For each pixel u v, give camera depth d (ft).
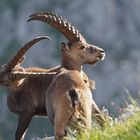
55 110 87.35
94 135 74.64
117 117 88.79
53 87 89.97
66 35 98.17
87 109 86.43
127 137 68.85
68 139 81.00
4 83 97.45
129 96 82.94
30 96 98.07
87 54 97.81
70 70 92.22
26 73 95.81
